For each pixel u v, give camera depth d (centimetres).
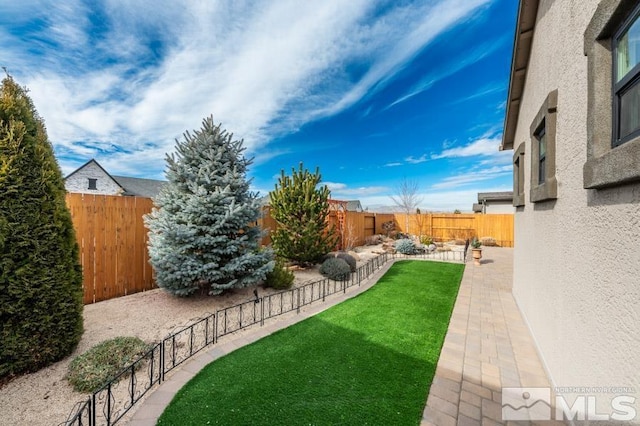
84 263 486
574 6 242
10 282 266
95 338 363
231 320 441
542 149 377
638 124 153
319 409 230
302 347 345
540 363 317
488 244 1580
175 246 479
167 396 248
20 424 218
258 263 556
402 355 326
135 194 2328
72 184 2114
